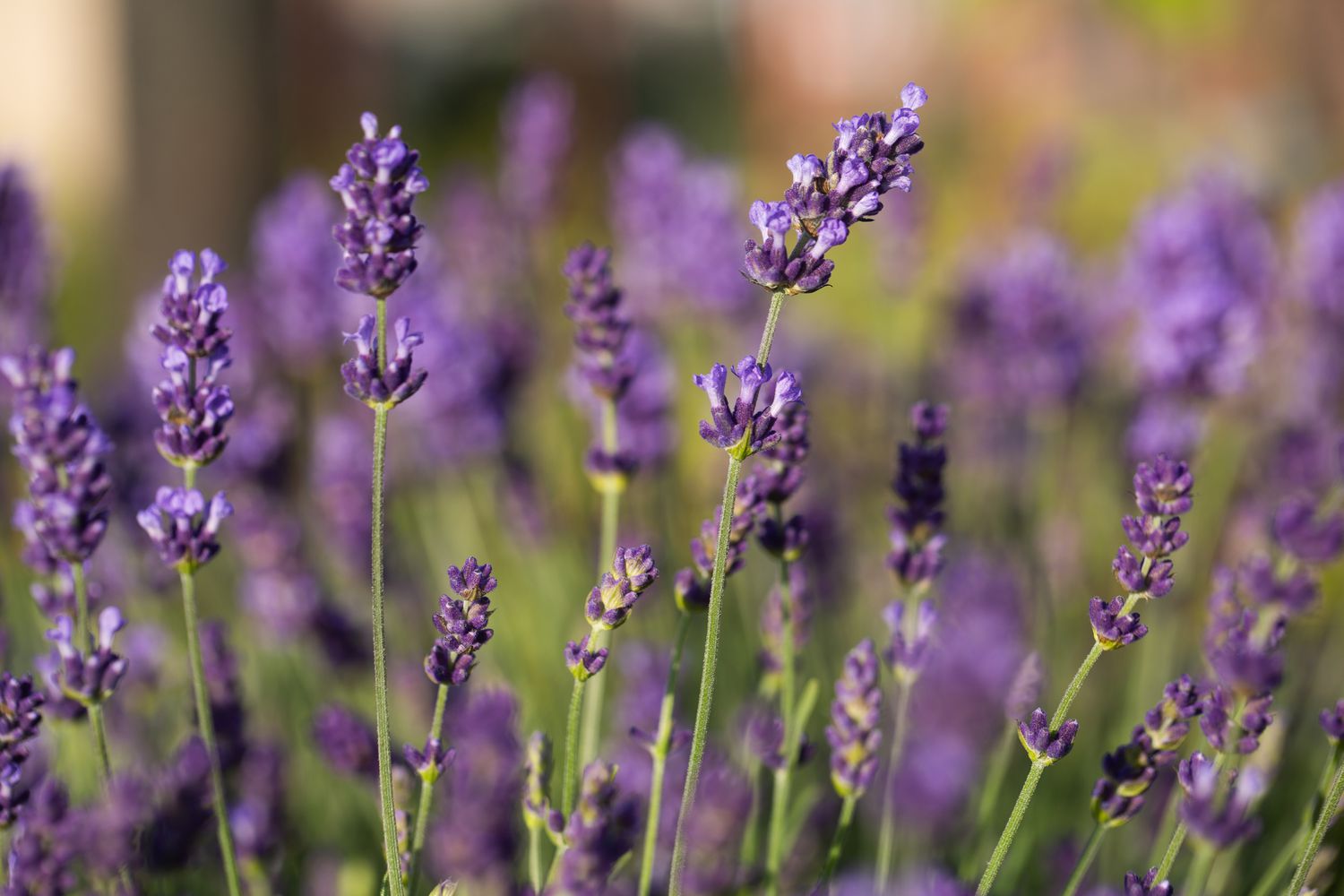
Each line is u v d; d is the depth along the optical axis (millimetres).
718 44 2525
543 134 1097
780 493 666
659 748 645
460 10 2574
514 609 958
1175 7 1756
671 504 946
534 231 1111
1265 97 1735
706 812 644
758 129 2207
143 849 666
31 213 823
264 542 807
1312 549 676
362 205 609
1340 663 884
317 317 1004
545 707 848
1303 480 846
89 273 1663
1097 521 1084
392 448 974
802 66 2143
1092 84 1822
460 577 621
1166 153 1758
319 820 825
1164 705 625
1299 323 993
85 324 1635
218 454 629
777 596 700
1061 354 964
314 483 966
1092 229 1748
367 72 2412
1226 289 831
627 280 1059
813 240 611
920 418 681
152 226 1660
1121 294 1057
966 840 696
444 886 631
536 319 1069
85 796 743
